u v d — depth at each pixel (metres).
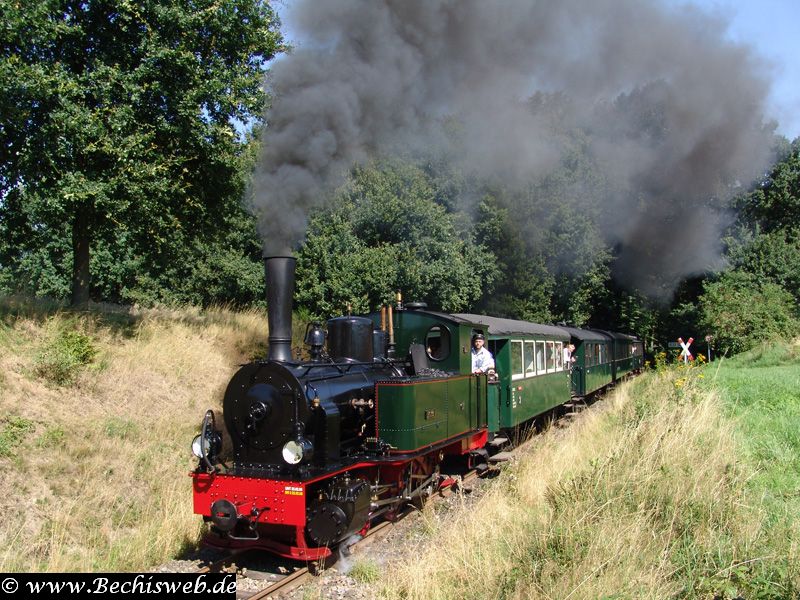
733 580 4.60
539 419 13.85
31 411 7.61
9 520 6.13
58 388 8.33
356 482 5.91
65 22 9.20
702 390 10.22
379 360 7.61
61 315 9.85
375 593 4.98
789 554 4.71
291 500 5.48
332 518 5.48
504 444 11.00
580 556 4.77
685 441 6.87
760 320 26.19
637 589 4.30
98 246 19.06
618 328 32.25
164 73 9.98
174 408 9.40
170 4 9.78
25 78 8.33
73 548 6.03
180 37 10.02
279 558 6.01
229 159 11.08
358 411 6.79
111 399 8.80
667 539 5.16
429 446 7.23
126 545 6.01
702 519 5.32
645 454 6.58
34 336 9.10
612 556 4.63
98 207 9.31
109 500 6.92
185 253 13.30
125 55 10.03
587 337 17.03
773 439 8.06
